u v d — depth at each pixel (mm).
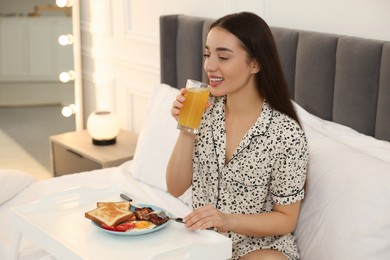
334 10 2514
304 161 1971
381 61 2236
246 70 1948
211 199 2064
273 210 2021
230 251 1816
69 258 1758
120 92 3842
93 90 4086
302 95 2541
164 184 2652
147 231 1821
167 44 3152
